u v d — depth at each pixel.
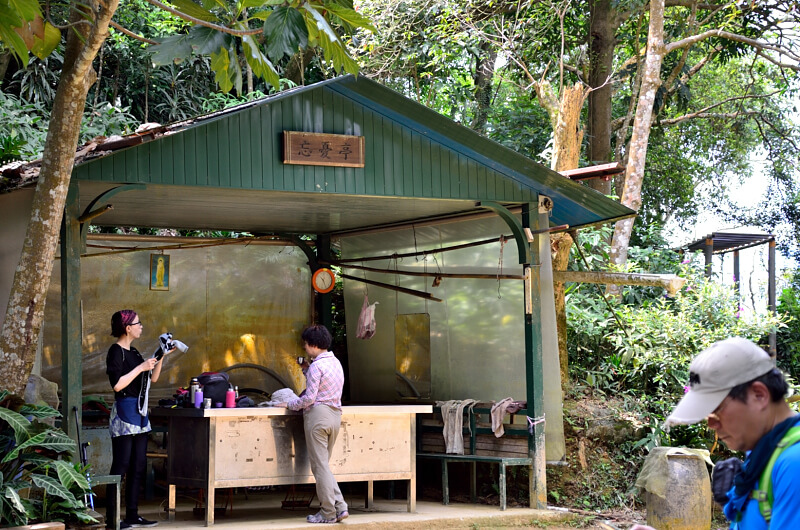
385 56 14.98
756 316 10.98
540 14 15.18
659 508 7.80
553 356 8.41
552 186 8.33
